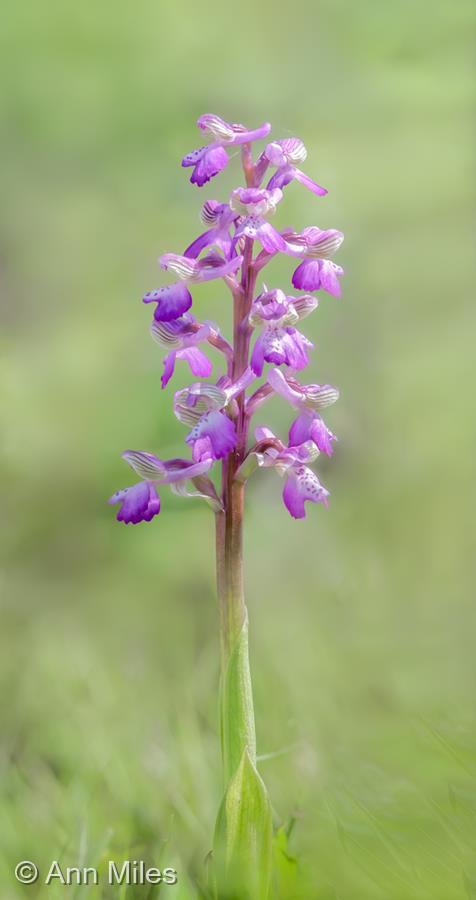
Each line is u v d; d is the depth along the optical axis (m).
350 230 1.05
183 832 0.56
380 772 0.50
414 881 0.49
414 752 0.51
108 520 0.96
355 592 0.74
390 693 0.60
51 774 0.60
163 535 0.94
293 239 0.50
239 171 1.12
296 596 0.80
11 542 0.95
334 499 0.97
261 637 0.68
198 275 0.50
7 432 1.00
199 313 0.98
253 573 0.85
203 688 0.64
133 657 0.71
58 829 0.56
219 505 0.50
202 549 0.93
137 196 1.19
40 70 1.20
